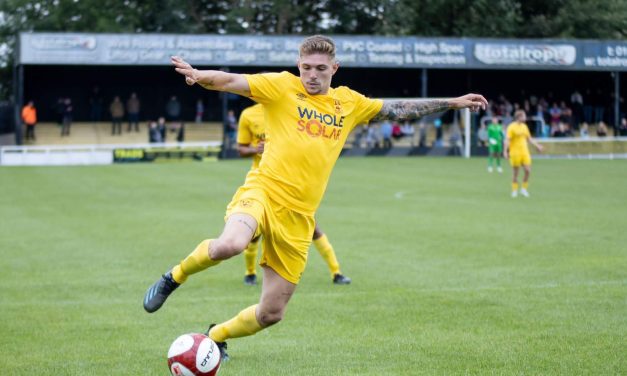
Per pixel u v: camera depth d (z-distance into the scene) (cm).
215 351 663
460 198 2534
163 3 6369
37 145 4931
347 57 4912
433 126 5241
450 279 1246
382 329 940
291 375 763
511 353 827
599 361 794
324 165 739
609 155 4941
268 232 721
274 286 743
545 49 5084
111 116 5466
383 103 779
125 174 3512
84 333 934
